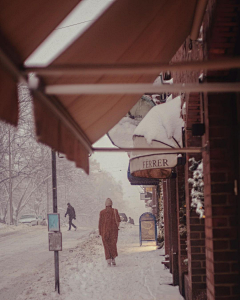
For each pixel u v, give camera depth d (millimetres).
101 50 3346
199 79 5410
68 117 3314
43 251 18984
